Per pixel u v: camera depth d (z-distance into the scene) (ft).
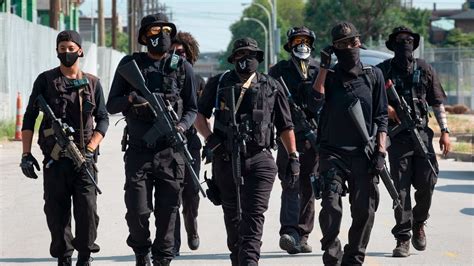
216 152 63.98
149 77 64.18
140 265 65.41
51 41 265.95
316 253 80.23
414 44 77.00
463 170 153.69
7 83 214.28
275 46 565.12
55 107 63.98
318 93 64.90
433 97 77.87
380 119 65.67
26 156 64.69
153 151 63.72
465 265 75.20
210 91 64.90
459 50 353.31
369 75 65.51
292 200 78.84
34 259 77.46
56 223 65.05
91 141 64.59
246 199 63.16
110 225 94.38
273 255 79.30
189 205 78.79
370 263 75.97
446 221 98.02
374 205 65.31
